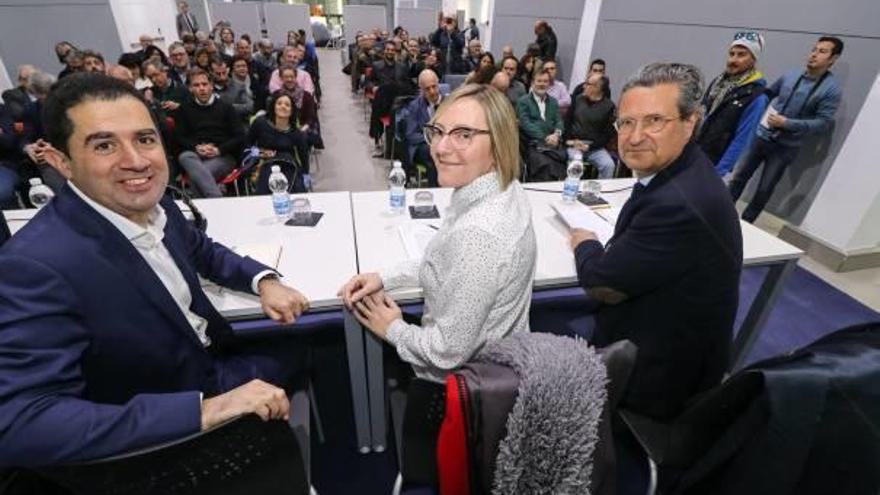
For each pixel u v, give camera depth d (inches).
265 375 44.0
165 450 22.7
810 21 111.0
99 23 222.2
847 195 101.4
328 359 71.4
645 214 41.0
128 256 31.1
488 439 25.6
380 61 238.2
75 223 29.3
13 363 24.4
